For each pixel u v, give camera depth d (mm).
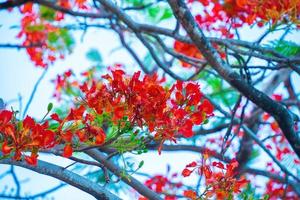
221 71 5793
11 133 4293
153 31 6941
